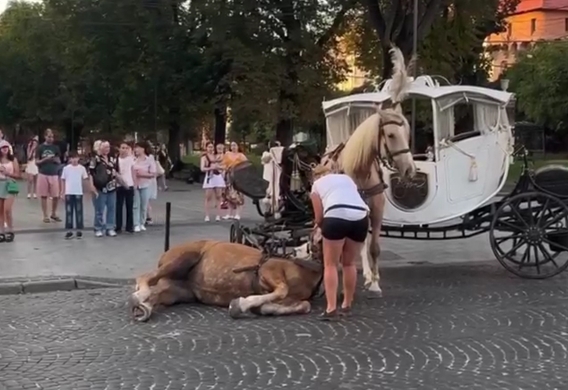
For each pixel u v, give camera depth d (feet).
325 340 26.63
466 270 41.29
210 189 62.59
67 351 25.62
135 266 42.16
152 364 23.95
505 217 38.50
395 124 31.12
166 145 159.74
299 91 116.67
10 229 51.47
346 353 24.98
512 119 39.47
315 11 115.44
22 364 24.11
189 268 32.48
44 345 26.45
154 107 128.98
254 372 22.98
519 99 152.87
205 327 28.71
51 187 60.59
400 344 26.08
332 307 29.45
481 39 130.72
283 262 30.94
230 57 114.62
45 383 22.13
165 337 27.37
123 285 37.99
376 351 25.21
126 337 27.45
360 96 38.34
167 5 124.88
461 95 36.96
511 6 131.64
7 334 28.12
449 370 23.06
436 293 34.94
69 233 52.65
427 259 45.01
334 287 29.32
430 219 37.19
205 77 124.77
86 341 26.94
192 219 64.08
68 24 134.10
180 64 126.31
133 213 55.93
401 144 30.99
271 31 116.37
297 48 116.06
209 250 32.48
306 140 40.29
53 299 34.94
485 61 139.03
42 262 43.32
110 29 129.80
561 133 174.29
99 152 53.67
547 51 147.84
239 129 139.23
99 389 21.53
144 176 56.65
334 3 113.19
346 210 28.55
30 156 84.38
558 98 144.87
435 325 28.76
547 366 23.47
